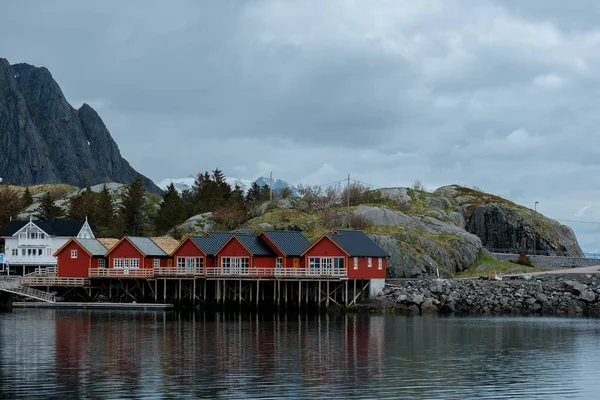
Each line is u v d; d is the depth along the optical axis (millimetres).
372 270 99250
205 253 102500
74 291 112250
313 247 98250
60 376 48375
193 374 49250
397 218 132250
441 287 99062
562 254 152375
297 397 43094
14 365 52406
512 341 66500
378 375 49656
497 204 155750
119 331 72438
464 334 71188
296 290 101500
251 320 84125
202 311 96875
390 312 94438
